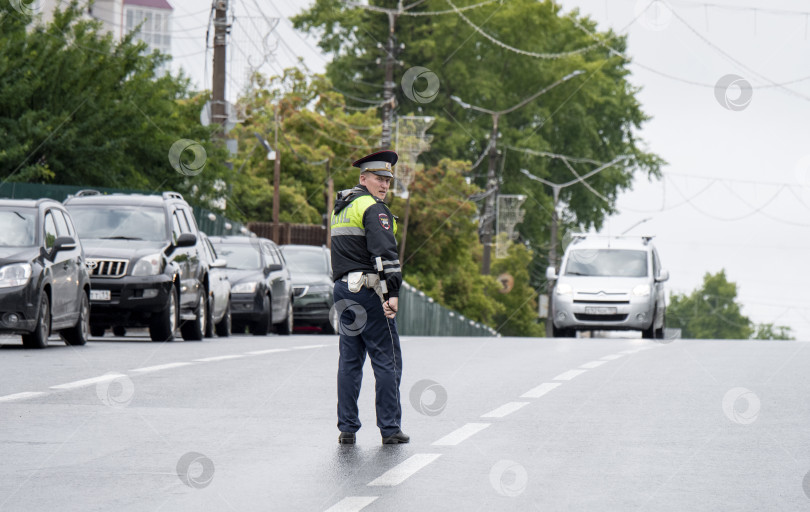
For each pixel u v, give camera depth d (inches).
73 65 3558.1
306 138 7273.6
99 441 1034.1
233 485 848.3
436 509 771.4
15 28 3538.4
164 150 3865.7
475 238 7593.5
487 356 2075.5
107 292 2250.2
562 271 3307.1
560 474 902.4
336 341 2443.4
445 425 1163.3
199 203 4153.5
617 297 3181.6
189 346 2201.0
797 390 1515.7
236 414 1215.6
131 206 2436.0
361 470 910.4
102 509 764.6
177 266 2349.9
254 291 2967.5
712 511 775.1
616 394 1446.9
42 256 1980.8
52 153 3545.8
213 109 4175.7
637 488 850.1
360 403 1321.4
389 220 1034.7
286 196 6860.2
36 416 1170.6
